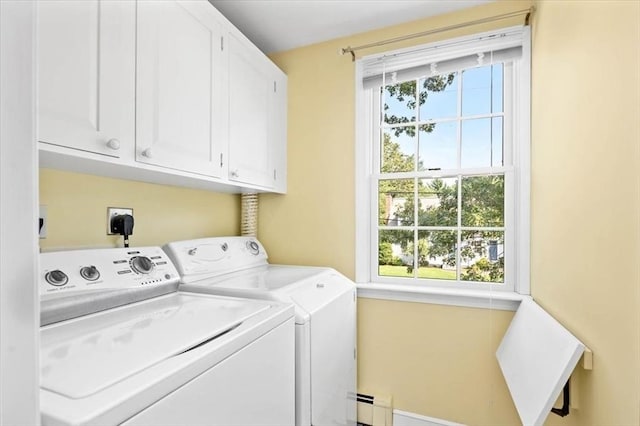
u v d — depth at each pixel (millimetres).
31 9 343
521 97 1626
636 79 705
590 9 929
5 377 326
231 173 1561
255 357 881
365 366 1907
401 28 1881
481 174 1796
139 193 1475
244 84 1674
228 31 1544
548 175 1314
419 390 1797
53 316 890
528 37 1598
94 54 938
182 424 631
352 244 1975
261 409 905
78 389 533
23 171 338
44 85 813
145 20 1104
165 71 1183
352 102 1986
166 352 696
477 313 1692
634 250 710
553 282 1243
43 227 1110
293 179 2123
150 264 1252
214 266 1584
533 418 989
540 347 1154
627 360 733
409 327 1825
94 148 936
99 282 1033
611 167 811
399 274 1958
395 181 1991
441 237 1881
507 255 1721
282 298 1199
